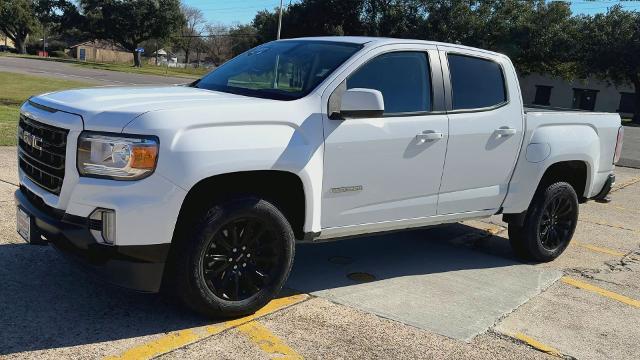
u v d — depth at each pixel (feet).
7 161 27.22
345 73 14.05
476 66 16.89
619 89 163.12
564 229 19.85
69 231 11.45
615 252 21.57
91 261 11.60
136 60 230.68
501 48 147.95
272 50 16.56
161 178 11.30
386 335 13.05
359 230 14.76
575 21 143.43
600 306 15.97
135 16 218.38
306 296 14.94
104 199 11.22
